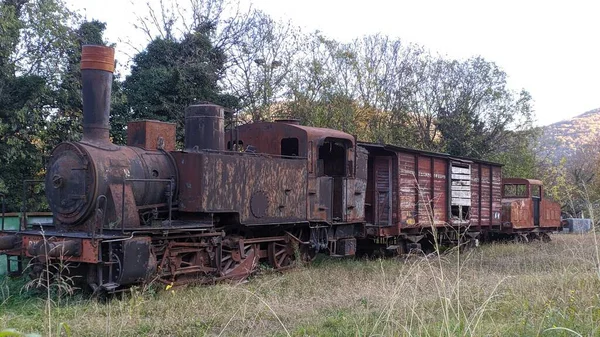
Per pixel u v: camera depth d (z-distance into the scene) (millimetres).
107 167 10273
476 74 35906
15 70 17547
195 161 11180
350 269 13359
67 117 19078
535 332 6340
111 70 10906
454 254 15570
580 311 7020
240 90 25141
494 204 21938
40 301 9102
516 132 36438
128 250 9422
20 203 18156
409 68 32688
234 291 9875
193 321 7887
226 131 14422
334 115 25625
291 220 12938
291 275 11891
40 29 17703
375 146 15992
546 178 37312
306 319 8062
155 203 11070
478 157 35062
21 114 16578
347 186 14516
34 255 9578
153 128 11609
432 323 7203
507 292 8906
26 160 18047
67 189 10352
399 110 31859
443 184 18609
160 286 10180
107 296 9586
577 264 11180
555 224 26438
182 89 21125
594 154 42406
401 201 16328
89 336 7102
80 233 9969
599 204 9320
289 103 25250
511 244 21375
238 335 7258
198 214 11406
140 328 7570
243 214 11844
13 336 2668
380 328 6930
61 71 18250
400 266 13844
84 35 19984
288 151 14250
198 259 11180
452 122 34844
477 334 6297
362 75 28906
